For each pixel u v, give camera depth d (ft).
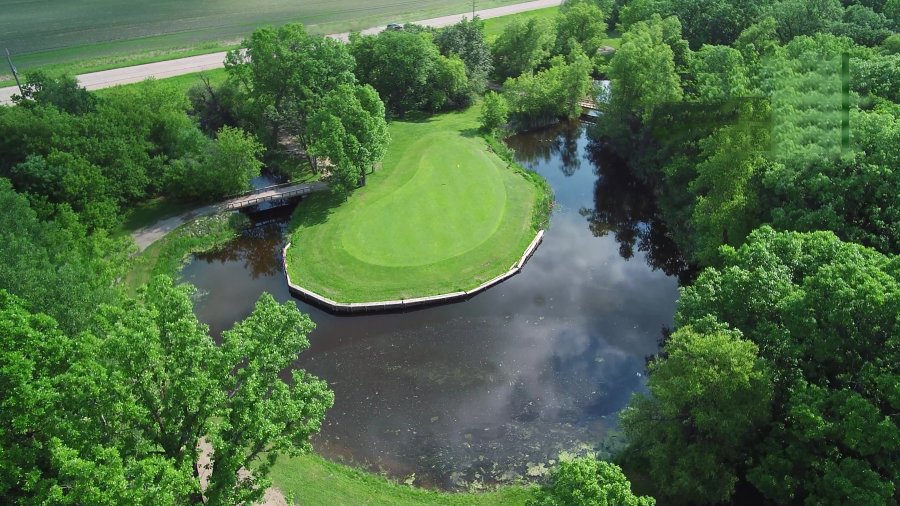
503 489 148.56
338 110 260.62
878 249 164.04
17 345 110.63
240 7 536.83
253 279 230.68
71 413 104.53
